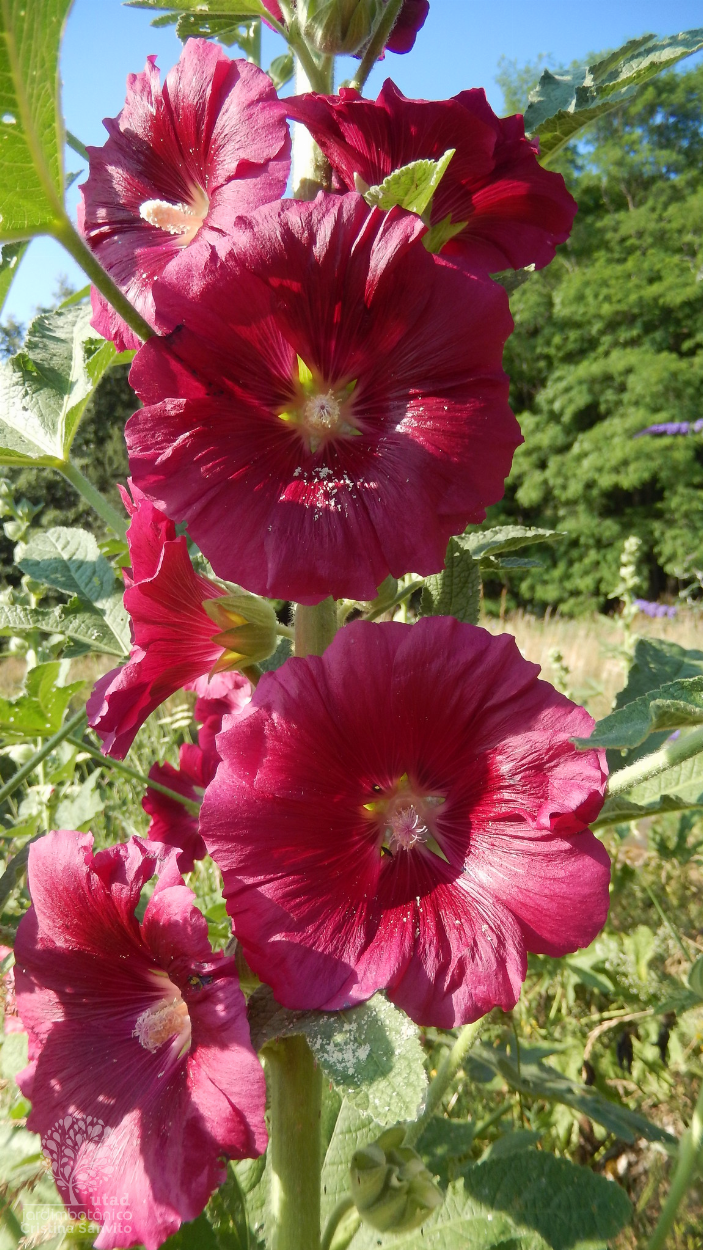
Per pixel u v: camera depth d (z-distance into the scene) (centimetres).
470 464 21
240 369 20
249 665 24
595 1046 46
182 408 20
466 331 20
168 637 24
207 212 24
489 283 20
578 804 20
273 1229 24
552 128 29
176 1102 20
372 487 21
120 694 23
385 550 20
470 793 22
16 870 28
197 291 19
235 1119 18
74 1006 23
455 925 21
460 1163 36
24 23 16
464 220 25
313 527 20
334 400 21
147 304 23
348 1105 31
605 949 47
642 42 28
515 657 21
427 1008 20
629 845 64
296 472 21
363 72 25
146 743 64
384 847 22
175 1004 23
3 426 32
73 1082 22
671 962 48
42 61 17
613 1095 43
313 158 25
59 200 19
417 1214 22
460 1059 27
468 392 21
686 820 50
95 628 35
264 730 20
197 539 20
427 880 22
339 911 20
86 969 23
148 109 24
